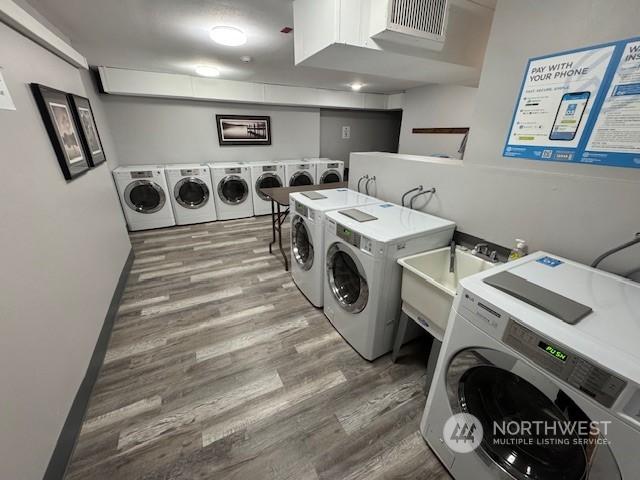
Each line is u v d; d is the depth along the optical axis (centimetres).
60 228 143
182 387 154
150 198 395
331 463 120
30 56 140
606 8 96
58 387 118
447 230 165
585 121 108
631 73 94
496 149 141
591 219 111
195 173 409
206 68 332
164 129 428
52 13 191
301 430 133
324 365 171
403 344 188
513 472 91
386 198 225
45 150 140
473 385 104
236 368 168
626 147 99
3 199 102
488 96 139
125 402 144
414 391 154
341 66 195
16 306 99
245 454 122
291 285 261
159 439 127
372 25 146
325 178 526
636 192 98
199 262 304
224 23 209
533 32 117
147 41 249
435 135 439
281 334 197
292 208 233
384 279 150
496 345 84
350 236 159
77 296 150
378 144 680
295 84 453
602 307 80
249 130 491
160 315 215
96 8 184
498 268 105
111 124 392
